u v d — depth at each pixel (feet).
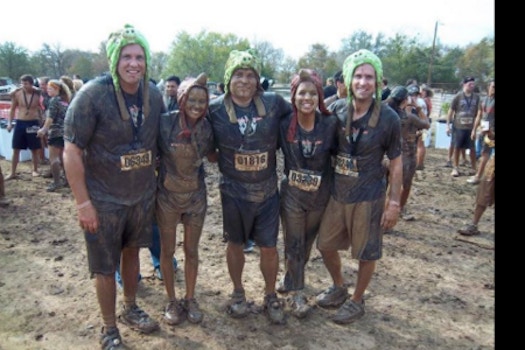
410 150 17.75
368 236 10.48
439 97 95.81
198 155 9.84
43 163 30.09
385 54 168.45
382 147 10.08
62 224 18.38
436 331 11.07
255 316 11.55
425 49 155.33
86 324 11.03
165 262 10.75
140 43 8.64
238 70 9.63
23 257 14.98
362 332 10.96
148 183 9.82
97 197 9.24
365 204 10.28
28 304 11.93
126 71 8.52
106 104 8.71
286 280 11.50
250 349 10.19
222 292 12.80
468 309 12.15
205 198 10.64
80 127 8.58
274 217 10.76
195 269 11.03
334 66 183.11
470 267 14.92
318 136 10.16
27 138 25.59
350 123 10.02
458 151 29.17
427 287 13.38
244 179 10.28
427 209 21.65
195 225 10.52
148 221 10.14
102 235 9.39
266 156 10.22
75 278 13.50
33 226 18.04
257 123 9.94
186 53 203.41
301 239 11.14
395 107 16.79
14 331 10.70
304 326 11.18
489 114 23.02
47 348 10.09
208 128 9.97
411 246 16.74
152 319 11.09
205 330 10.91
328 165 10.73
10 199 21.88
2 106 39.70
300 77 9.71
